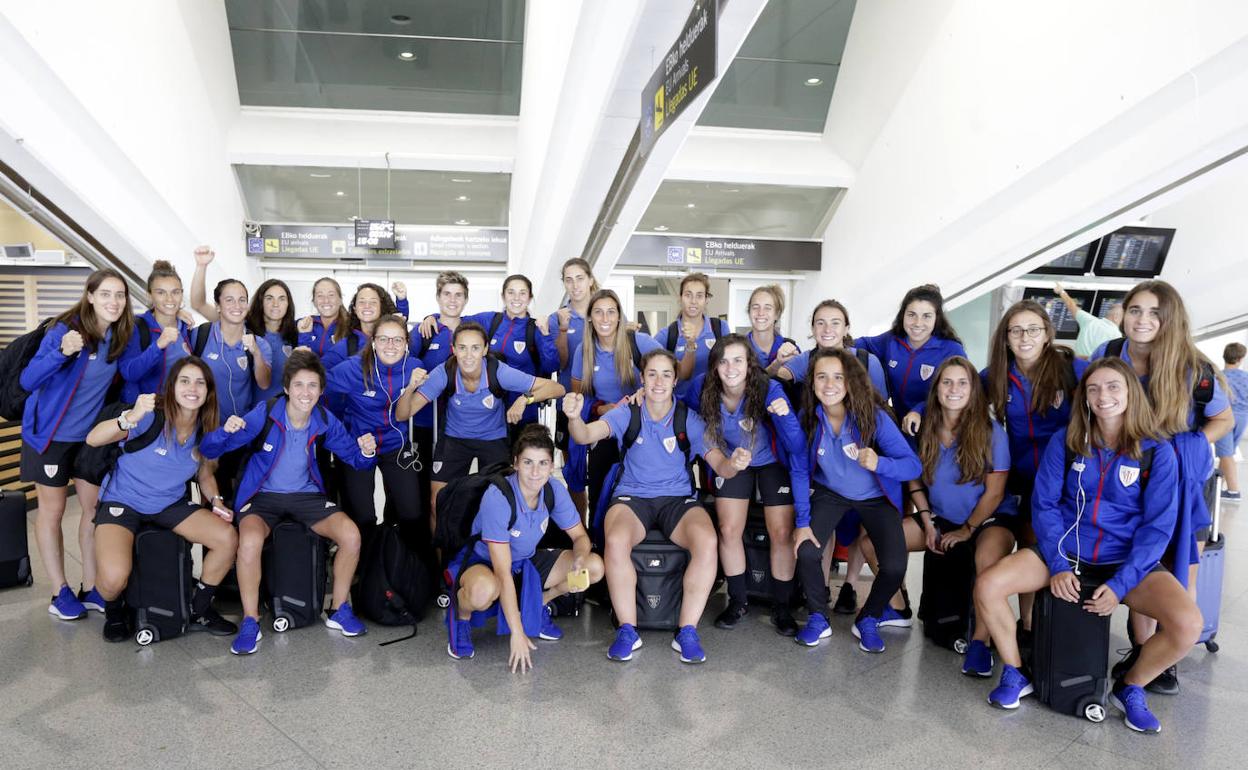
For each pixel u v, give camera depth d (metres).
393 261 11.43
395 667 3.35
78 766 2.51
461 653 3.46
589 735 2.76
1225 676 3.35
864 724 2.88
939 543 3.68
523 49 9.96
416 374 3.93
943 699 3.11
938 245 7.95
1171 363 3.12
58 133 5.65
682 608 3.56
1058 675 2.99
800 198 11.03
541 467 3.28
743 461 3.57
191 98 8.54
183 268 8.57
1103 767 2.58
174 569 3.57
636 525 3.70
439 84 10.38
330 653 3.49
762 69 9.95
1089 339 5.53
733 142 10.44
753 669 3.38
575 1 5.25
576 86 6.12
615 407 3.96
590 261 9.16
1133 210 5.60
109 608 3.55
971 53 7.00
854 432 3.67
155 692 3.05
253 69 10.08
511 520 3.34
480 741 2.71
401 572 3.83
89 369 3.82
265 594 4.04
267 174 10.77
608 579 3.57
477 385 4.05
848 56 9.74
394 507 4.21
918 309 4.12
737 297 11.95
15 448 6.16
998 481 3.51
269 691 3.09
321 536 3.84
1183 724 2.90
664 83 4.60
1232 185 8.37
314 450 3.82
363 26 9.70
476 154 10.56
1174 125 4.82
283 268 11.44
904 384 4.26
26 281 8.16
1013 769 2.57
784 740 2.75
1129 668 3.08
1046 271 9.07
